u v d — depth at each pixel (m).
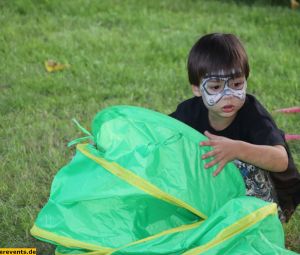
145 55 14.07
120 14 17.14
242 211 6.20
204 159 6.59
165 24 16.36
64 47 14.55
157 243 6.24
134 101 11.79
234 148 6.43
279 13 17.52
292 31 15.88
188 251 5.99
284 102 11.70
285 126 10.66
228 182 6.62
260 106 7.18
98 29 15.94
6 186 8.81
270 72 13.08
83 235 6.45
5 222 8.03
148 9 17.81
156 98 11.84
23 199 8.55
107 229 6.48
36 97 11.93
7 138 10.44
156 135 6.74
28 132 10.50
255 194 7.30
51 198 6.77
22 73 13.16
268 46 14.89
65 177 6.86
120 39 15.16
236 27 16.09
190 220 6.72
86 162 6.82
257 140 6.91
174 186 6.39
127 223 6.50
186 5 18.19
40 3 17.83
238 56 6.80
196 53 6.93
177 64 13.66
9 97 11.86
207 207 6.48
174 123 6.78
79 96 12.04
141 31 15.82
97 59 13.95
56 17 16.92
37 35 15.59
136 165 6.45
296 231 7.83
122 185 6.42
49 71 13.32
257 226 6.17
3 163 9.46
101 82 12.78
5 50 14.45
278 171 6.76
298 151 9.87
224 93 6.76
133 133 6.80
